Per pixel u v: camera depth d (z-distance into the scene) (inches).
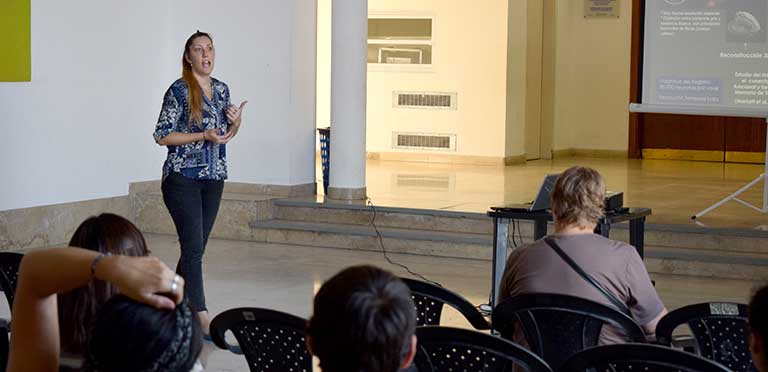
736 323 131.3
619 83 579.8
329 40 571.2
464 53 526.0
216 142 231.6
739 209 365.4
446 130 532.4
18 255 156.4
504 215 221.8
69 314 85.5
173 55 399.2
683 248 318.7
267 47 384.8
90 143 368.8
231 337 235.5
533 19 550.9
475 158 527.5
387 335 66.9
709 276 304.7
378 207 358.3
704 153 569.3
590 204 152.6
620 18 576.1
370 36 544.1
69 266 70.4
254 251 345.4
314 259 331.6
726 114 338.0
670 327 136.2
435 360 120.5
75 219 362.9
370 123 547.8
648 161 564.4
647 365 106.7
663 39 342.6
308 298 274.7
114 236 89.8
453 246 336.5
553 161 556.4
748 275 300.4
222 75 391.5
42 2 347.6
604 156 585.9
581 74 586.9
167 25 398.3
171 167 231.3
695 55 339.6
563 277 148.5
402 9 535.8
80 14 362.6
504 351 115.7
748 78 335.0
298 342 124.2
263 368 128.8
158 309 65.4
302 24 386.9
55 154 354.9
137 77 387.5
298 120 386.9
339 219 363.9
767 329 75.2
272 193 386.9
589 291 147.3
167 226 383.9
